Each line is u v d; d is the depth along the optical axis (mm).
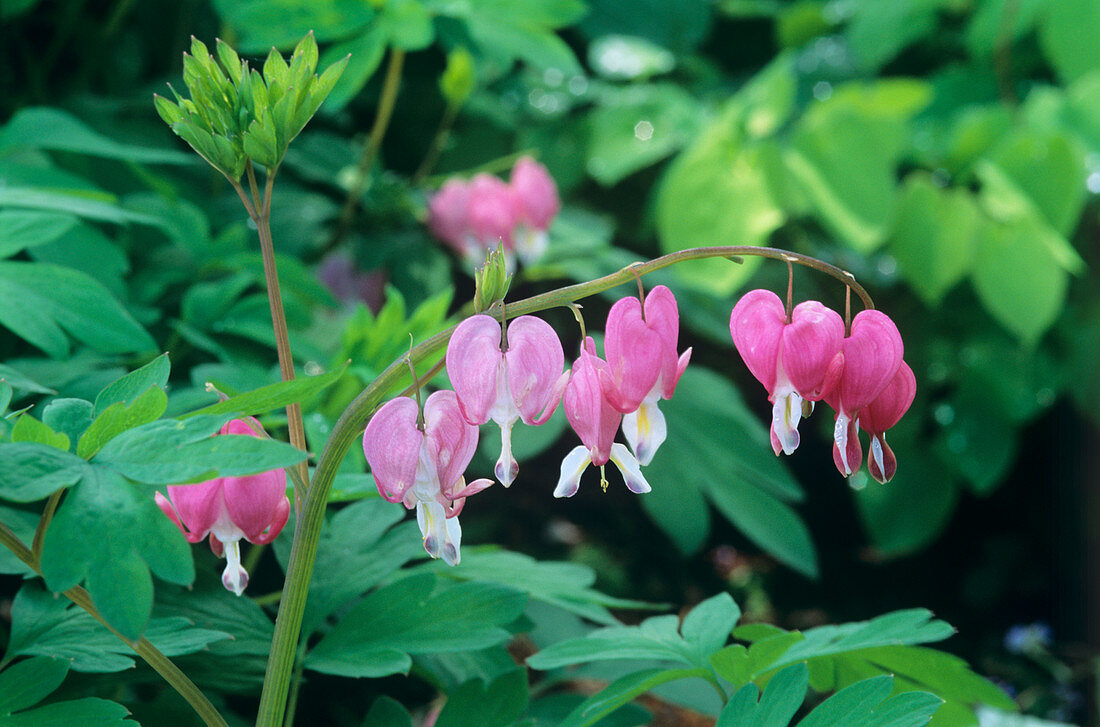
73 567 588
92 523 592
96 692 723
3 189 746
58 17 1075
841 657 691
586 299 1373
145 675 675
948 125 1554
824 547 1760
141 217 762
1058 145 1272
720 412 949
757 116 1226
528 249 1086
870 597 1650
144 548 592
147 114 1069
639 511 1689
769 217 1195
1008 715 1073
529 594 704
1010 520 1745
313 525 637
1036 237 1262
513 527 1616
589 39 1521
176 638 654
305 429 729
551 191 1081
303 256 1062
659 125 1420
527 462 1661
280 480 629
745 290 1390
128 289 801
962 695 684
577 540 1633
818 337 613
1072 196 1276
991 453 1492
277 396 610
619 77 1534
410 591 673
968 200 1287
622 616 1416
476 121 1451
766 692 644
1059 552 1674
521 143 1438
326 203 1096
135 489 597
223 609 682
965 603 1656
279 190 1099
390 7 791
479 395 613
